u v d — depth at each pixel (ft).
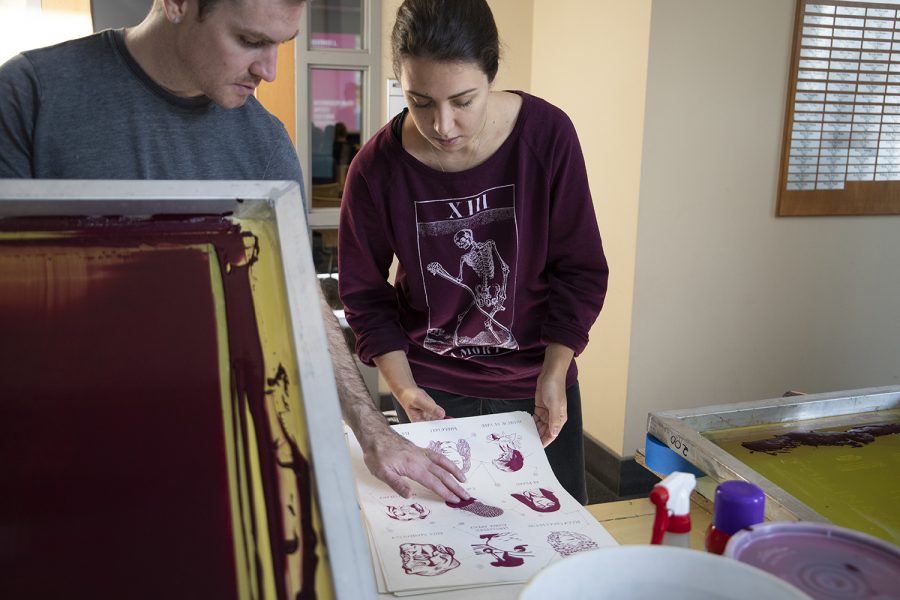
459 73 3.91
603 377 9.90
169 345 2.19
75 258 2.24
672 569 1.96
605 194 9.58
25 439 2.02
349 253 5.08
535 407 4.93
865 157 9.46
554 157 4.63
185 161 3.78
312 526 2.03
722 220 9.23
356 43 10.25
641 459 4.20
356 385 3.64
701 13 8.57
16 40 8.81
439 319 5.06
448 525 3.36
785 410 4.31
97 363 2.13
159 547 1.98
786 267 9.62
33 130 3.52
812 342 9.98
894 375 10.43
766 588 1.87
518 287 5.00
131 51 3.61
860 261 9.89
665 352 9.43
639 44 8.63
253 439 2.12
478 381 5.21
